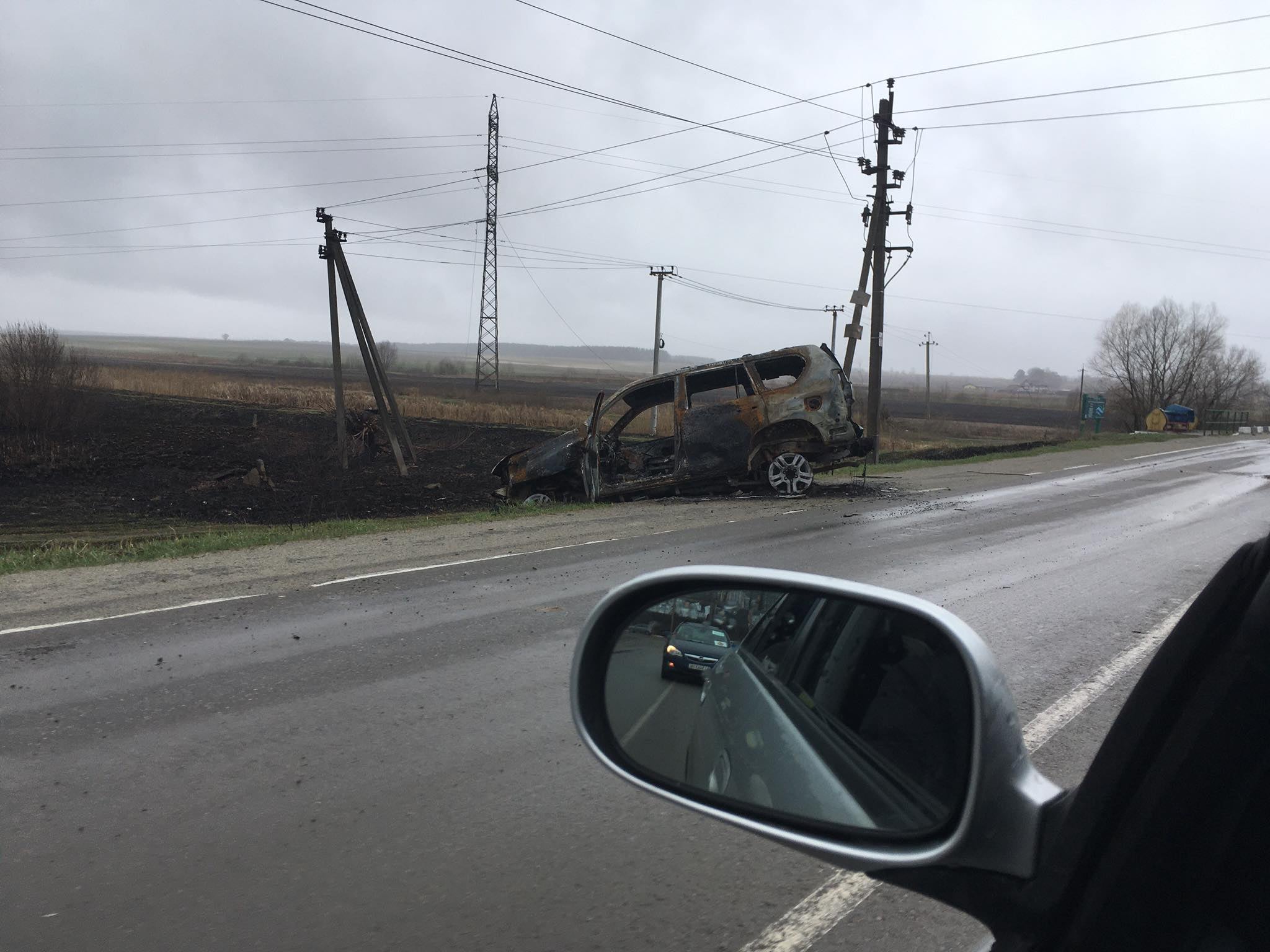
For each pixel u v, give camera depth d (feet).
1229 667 4.15
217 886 11.06
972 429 187.83
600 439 58.39
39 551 36.68
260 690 18.67
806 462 55.93
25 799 13.55
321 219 79.25
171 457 80.69
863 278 88.43
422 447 97.71
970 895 5.17
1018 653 21.25
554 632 23.30
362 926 10.19
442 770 14.57
